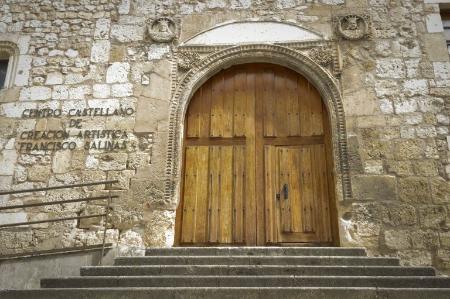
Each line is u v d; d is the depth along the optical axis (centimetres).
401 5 749
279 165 686
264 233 649
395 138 658
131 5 783
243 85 742
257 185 676
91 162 676
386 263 499
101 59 745
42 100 721
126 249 576
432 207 614
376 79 698
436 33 723
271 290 408
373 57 713
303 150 693
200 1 777
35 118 709
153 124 695
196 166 695
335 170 651
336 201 644
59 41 763
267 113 720
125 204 646
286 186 671
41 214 648
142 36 757
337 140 666
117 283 441
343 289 407
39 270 567
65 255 571
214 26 755
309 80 730
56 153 685
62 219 574
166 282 439
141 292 411
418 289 404
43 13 787
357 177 638
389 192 626
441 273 576
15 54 762
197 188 680
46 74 741
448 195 619
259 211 661
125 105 711
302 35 737
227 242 648
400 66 704
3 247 629
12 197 660
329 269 467
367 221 612
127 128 695
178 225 660
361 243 602
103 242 571
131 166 670
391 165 643
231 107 728
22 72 743
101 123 700
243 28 751
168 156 673
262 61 743
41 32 772
